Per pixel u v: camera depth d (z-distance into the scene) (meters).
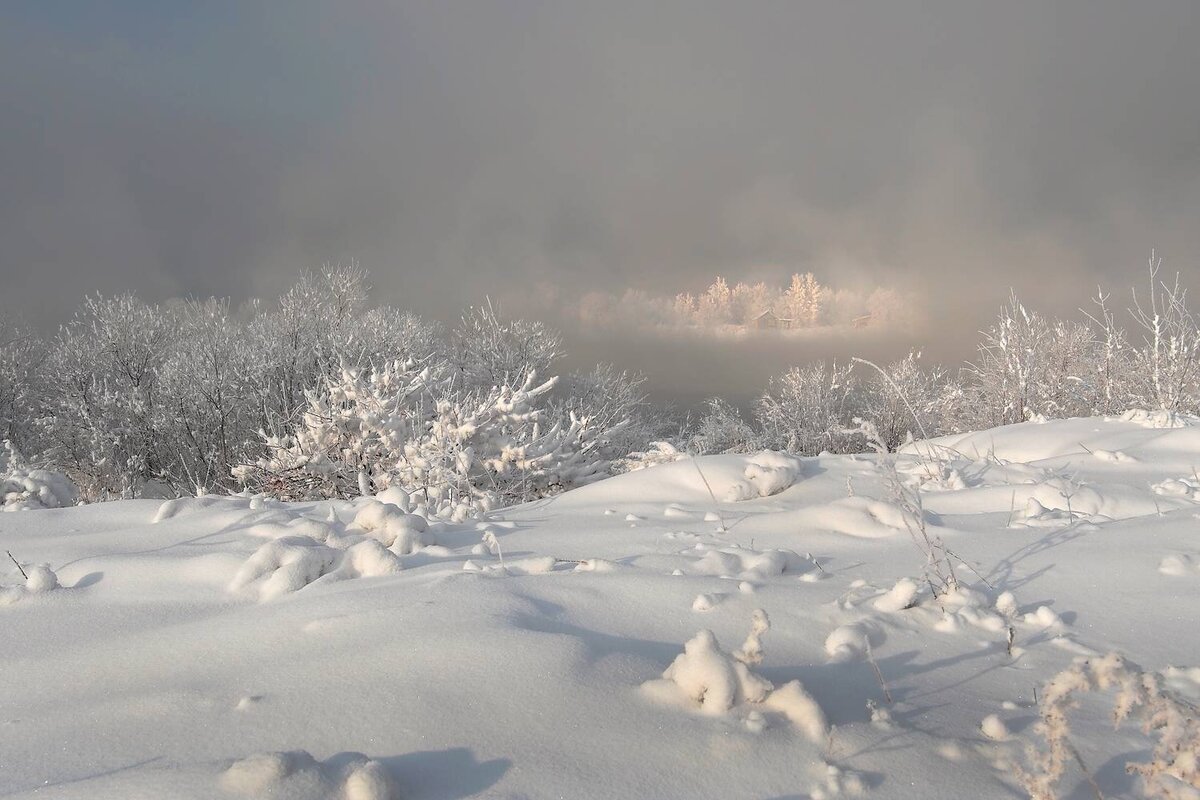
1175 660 2.96
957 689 2.71
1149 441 7.30
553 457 13.38
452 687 2.54
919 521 3.95
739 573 4.01
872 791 2.02
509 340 32.34
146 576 4.09
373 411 12.91
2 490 9.41
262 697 2.58
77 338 28.22
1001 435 8.39
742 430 28.20
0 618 3.69
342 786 1.99
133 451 27.75
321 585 3.84
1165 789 1.96
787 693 2.41
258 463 13.34
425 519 5.08
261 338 30.41
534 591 3.54
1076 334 19.56
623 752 2.19
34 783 2.19
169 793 1.95
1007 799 2.02
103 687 2.86
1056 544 4.34
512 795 2.00
